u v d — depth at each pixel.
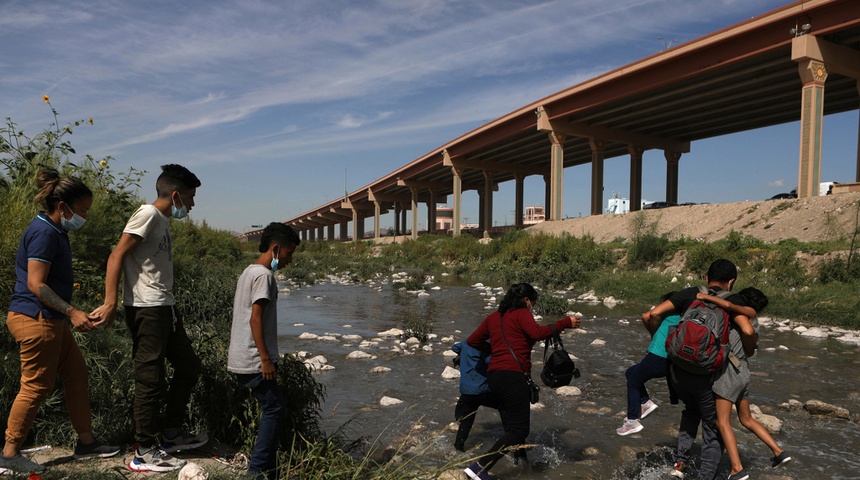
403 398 6.44
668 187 55.44
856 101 40.03
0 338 4.66
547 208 75.25
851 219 21.11
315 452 3.83
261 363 3.53
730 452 4.08
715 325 4.07
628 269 23.17
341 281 25.12
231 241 26.39
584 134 49.06
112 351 5.16
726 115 44.62
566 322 4.45
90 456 3.79
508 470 4.46
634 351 9.45
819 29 27.23
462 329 11.80
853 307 12.59
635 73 37.09
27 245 3.40
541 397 6.68
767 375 7.77
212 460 3.94
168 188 3.78
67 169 7.71
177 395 4.03
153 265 3.70
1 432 3.93
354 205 116.50
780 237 23.73
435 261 38.75
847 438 5.26
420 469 3.87
